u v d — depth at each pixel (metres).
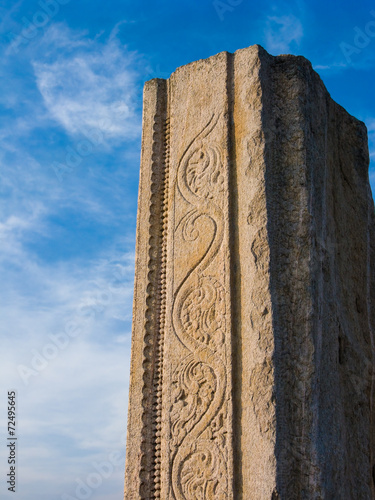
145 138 5.50
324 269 4.69
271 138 4.83
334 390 4.47
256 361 4.30
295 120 4.89
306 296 4.42
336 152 5.50
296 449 4.14
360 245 5.55
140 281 5.07
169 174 5.28
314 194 4.75
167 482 4.40
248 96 4.97
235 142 4.96
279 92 5.01
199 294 4.71
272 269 4.47
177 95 5.48
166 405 4.59
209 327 4.58
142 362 4.82
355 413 4.80
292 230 4.61
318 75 5.25
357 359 5.00
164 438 4.52
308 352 4.30
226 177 4.86
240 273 4.58
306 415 4.18
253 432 4.18
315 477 4.05
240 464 4.18
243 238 4.64
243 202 4.73
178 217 5.05
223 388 4.38
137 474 4.54
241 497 4.11
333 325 4.64
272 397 4.17
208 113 5.18
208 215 4.88
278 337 4.33
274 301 4.40
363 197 5.75
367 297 5.48
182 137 5.29
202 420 4.40
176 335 4.72
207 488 4.23
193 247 4.87
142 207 5.28
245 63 5.11
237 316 4.50
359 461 4.72
